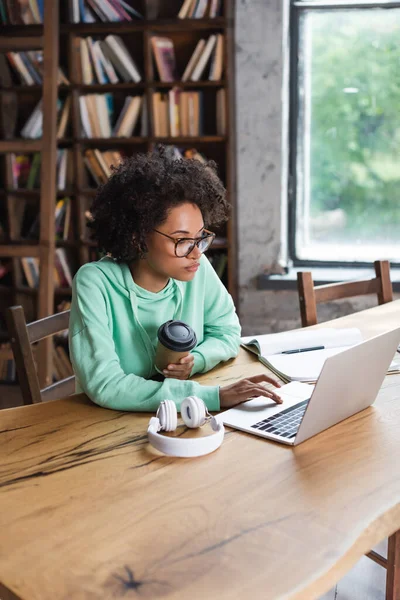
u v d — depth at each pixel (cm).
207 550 97
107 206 162
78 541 100
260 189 385
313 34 385
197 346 180
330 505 109
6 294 411
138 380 151
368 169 396
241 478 118
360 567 218
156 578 90
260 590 88
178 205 154
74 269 409
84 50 368
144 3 366
